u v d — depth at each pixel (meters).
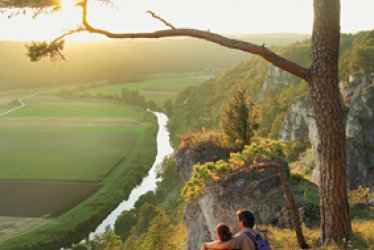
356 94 56.25
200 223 25.64
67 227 89.12
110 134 198.00
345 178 10.99
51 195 112.44
